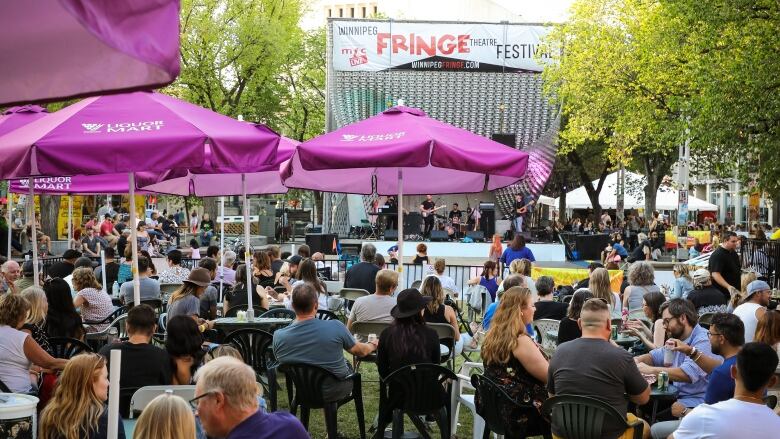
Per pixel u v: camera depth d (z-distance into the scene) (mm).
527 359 6734
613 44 35156
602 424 5949
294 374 7652
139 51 2504
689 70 24484
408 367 7426
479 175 13336
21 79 2805
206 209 44562
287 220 46000
